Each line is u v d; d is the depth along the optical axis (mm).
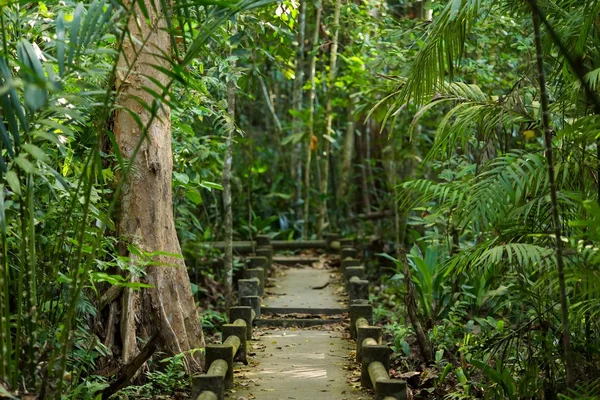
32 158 3824
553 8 4602
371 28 7703
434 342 6156
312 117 10930
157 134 5445
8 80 3234
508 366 5004
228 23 6203
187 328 5578
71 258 4414
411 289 5875
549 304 4844
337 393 4824
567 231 4770
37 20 4086
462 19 4609
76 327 4652
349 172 12031
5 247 3688
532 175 4285
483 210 4262
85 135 4902
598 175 4426
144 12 3641
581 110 4605
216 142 7641
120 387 4574
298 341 6285
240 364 5516
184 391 5234
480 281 6469
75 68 3518
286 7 6656
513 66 8078
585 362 4379
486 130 4848
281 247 10562
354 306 6312
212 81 6199
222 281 9055
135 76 5336
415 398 5316
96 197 4445
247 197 11172
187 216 8781
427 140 10633
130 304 5270
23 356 3938
